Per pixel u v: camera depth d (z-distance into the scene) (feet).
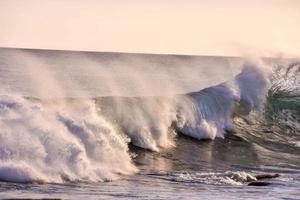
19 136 212.64
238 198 194.18
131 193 196.75
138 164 254.47
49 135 218.18
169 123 303.27
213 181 223.51
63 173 210.38
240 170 257.55
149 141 285.23
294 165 277.64
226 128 333.42
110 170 229.86
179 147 294.66
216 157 286.46
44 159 211.00
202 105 327.67
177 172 242.37
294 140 341.62
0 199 176.76
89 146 231.50
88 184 207.21
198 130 315.58
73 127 231.50
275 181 227.40
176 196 194.80
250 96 357.20
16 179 200.85
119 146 243.60
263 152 308.81
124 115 285.23
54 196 185.06
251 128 342.85
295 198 196.34
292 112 364.58
